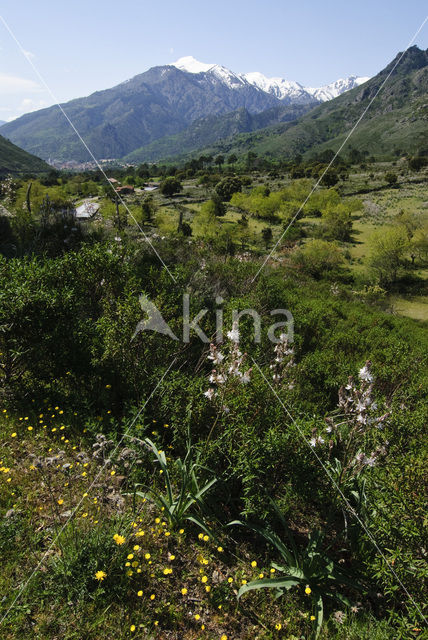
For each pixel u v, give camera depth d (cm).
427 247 4078
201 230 4953
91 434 427
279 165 15888
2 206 1467
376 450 362
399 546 296
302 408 535
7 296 461
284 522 324
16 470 367
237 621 275
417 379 638
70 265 614
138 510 343
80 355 491
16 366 499
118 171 16088
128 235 1394
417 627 259
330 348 881
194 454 392
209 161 19075
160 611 268
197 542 330
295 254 4028
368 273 3884
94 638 246
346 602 288
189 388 416
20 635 240
